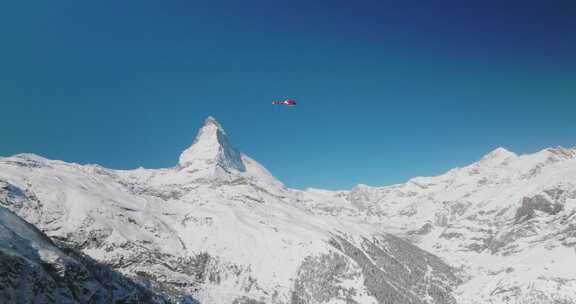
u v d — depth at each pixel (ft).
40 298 392.27
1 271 370.32
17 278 381.81
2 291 363.56
